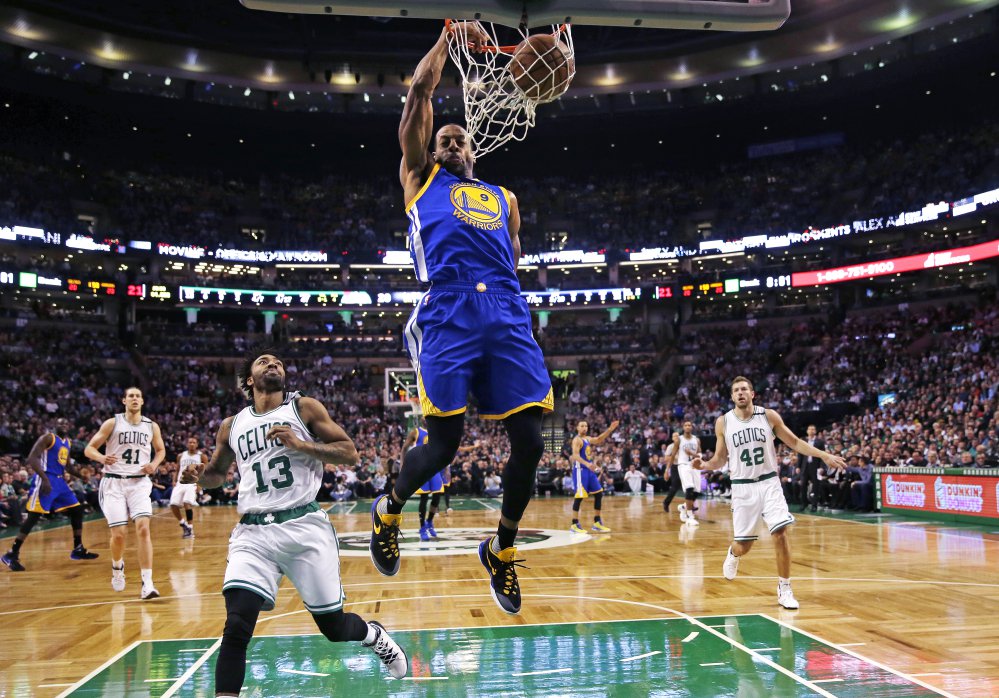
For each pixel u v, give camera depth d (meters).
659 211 43.75
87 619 6.62
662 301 40.94
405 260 41.38
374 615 6.50
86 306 38.12
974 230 33.72
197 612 6.90
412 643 5.48
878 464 17.34
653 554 10.38
